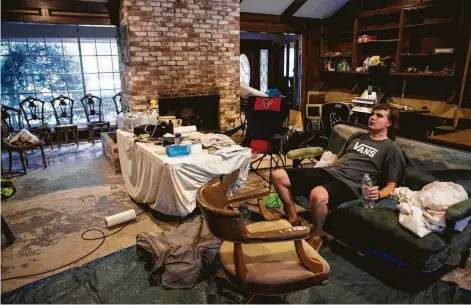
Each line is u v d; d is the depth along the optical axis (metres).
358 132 2.77
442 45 5.12
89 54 6.27
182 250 2.12
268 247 1.74
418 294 1.92
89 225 2.85
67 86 6.24
